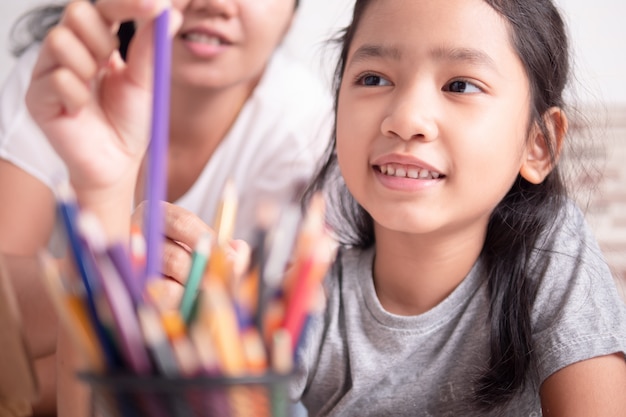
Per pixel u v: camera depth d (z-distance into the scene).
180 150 1.31
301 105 1.37
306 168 1.30
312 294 0.41
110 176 0.57
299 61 1.53
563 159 0.96
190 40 1.19
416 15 0.80
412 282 0.88
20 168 1.20
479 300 0.88
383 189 0.80
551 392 0.82
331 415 0.90
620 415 0.80
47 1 1.85
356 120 0.81
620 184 1.77
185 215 0.77
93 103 0.57
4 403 0.51
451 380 0.87
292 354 0.40
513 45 0.83
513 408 0.87
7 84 1.29
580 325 0.83
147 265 0.45
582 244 0.92
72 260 0.39
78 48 0.52
